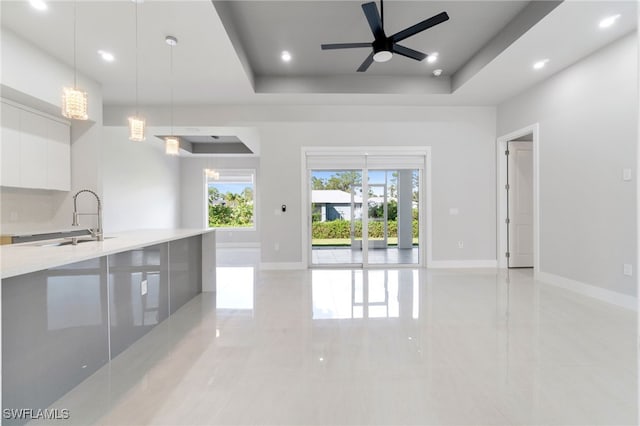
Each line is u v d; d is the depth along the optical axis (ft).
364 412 5.53
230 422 5.28
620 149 11.23
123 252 8.09
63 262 5.65
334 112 18.58
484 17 11.46
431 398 5.92
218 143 29.30
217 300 12.49
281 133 18.58
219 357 7.61
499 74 14.23
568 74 13.41
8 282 5.06
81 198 14.48
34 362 5.49
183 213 31.40
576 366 7.06
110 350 7.50
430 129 18.72
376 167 19.03
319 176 19.27
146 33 10.61
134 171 23.44
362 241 19.42
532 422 5.24
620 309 10.89
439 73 16.08
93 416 5.42
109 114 18.07
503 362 7.27
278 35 12.62
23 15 9.57
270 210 18.69
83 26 10.17
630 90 10.89
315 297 12.82
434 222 18.84
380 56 10.38
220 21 9.97
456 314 10.58
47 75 11.86
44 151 13.10
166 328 9.53
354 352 7.84
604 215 11.85
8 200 12.92
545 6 10.00
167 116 18.22
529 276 16.28
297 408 5.65
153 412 5.52
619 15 9.90
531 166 18.54
